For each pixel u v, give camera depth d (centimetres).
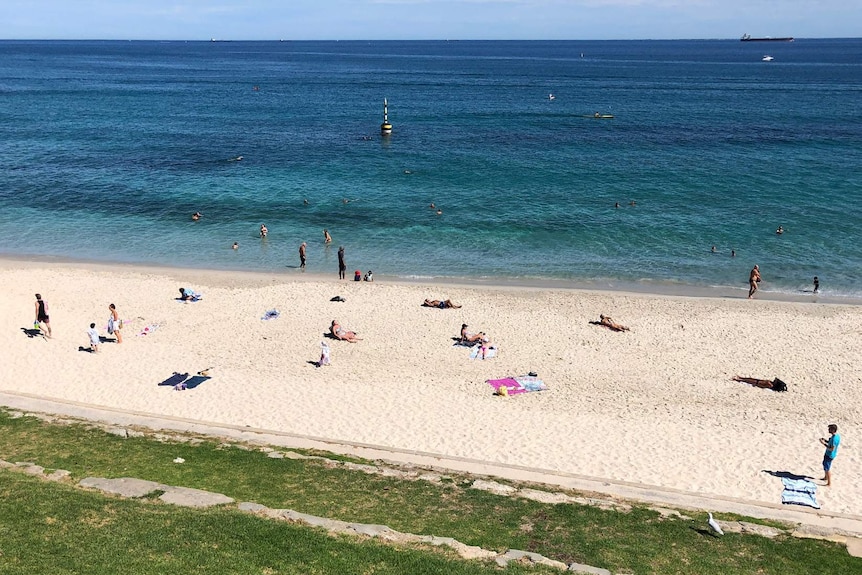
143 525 1719
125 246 5138
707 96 14288
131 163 7644
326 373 3089
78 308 3872
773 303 3984
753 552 1819
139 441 2355
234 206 6062
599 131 9712
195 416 2684
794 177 6756
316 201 6191
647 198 6159
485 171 7194
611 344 3434
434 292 4162
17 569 1502
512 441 2528
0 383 2939
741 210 5800
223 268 4697
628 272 4594
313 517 1825
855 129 9550
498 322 3709
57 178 6944
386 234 5362
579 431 2608
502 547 1791
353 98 14162
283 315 3794
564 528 1902
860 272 4534
